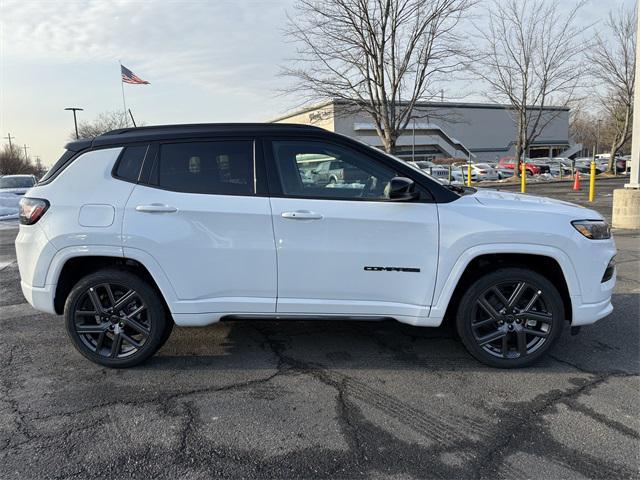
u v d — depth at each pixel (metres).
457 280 3.41
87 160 3.54
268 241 3.41
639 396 3.14
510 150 69.06
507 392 3.22
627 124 30.05
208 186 3.47
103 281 3.52
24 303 5.44
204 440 2.71
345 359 3.79
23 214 3.59
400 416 2.94
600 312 3.50
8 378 3.50
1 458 2.55
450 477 2.38
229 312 3.52
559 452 2.56
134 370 3.62
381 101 14.34
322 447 2.63
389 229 3.39
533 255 3.49
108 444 2.67
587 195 17.97
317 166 3.50
